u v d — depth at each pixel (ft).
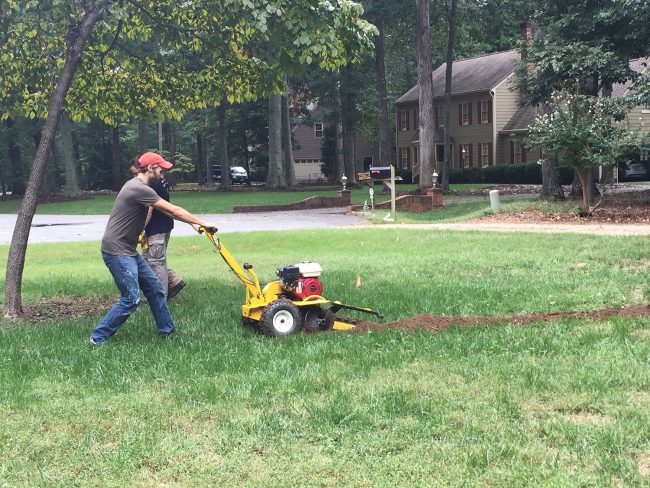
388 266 41.29
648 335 22.15
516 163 164.86
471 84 178.70
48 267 49.26
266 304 24.63
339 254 49.49
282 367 19.76
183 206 118.11
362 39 31.63
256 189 173.27
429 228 64.95
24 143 177.47
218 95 38.83
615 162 67.67
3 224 97.86
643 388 17.34
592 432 14.44
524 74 84.33
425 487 12.55
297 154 258.78
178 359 21.04
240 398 17.39
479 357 20.26
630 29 76.38
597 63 73.46
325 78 168.04
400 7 129.18
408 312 27.53
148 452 14.39
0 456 14.47
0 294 37.68
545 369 18.76
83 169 220.84
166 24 36.76
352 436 14.88
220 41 36.35
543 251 44.60
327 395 17.44
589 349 20.71
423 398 16.88
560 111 70.85
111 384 18.93
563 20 77.61
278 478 13.11
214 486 12.94
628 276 33.78
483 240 52.26
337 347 21.85
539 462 13.33
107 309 32.17
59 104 30.81
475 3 132.67
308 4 29.73
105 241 23.49
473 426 15.05
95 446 14.90
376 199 118.11
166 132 255.50
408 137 204.85
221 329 25.59
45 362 21.31
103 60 37.81
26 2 32.42
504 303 28.53
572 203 78.48
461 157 182.50
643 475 12.62
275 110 166.09
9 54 35.91
